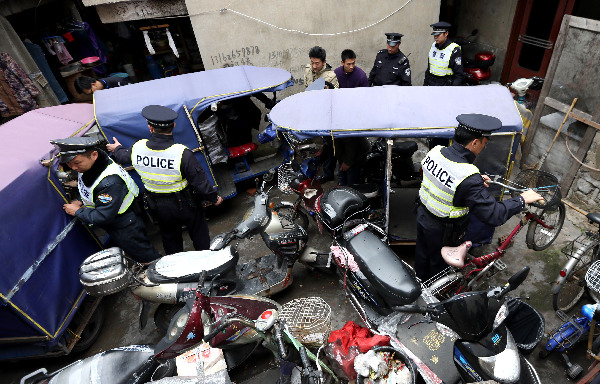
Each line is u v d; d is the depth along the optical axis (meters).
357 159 4.62
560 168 5.01
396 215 4.62
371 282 3.32
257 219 3.78
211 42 6.34
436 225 3.37
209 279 3.51
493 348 2.71
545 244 3.84
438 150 3.20
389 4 6.75
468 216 3.36
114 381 2.76
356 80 5.91
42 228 3.49
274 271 4.16
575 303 3.66
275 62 6.75
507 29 7.44
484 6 7.80
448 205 3.17
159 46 7.77
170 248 4.42
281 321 2.71
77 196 4.42
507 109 3.50
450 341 3.19
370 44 7.03
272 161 5.89
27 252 3.31
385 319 3.36
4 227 3.14
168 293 3.46
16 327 3.27
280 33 6.50
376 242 3.55
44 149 3.73
